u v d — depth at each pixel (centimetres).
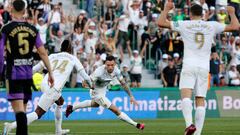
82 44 4228
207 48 2039
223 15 4559
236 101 4047
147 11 4497
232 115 4044
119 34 4381
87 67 4078
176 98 3938
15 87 1800
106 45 4269
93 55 4175
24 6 1816
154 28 4406
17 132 1778
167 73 4194
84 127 3006
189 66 2023
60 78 2194
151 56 4438
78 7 4703
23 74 1806
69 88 3766
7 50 1797
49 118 3666
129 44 4375
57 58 2220
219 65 4303
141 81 4391
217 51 4469
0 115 3647
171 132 2688
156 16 4416
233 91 4044
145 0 4528
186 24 2031
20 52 1797
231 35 4466
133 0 4462
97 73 2542
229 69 4394
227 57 4422
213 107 4012
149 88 3903
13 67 1797
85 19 4278
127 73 4053
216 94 4022
